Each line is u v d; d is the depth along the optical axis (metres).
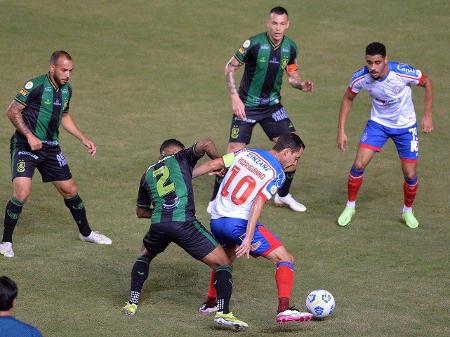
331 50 63.91
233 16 70.12
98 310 28.50
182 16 69.94
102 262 33.06
